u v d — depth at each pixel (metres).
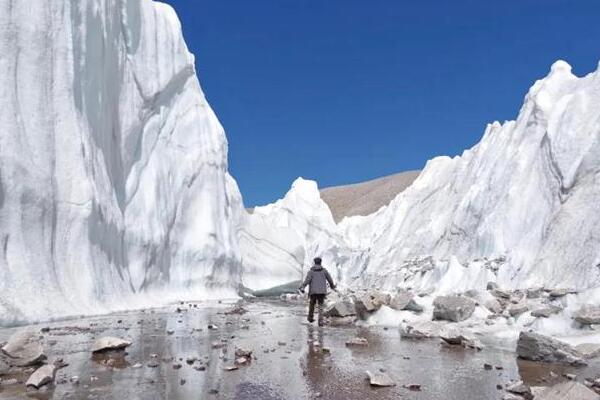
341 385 6.23
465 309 12.13
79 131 14.76
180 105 23.12
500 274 18.53
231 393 5.79
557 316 10.62
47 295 12.14
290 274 34.34
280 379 6.50
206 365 7.29
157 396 5.58
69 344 8.66
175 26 23.12
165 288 20.06
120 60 18.72
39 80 13.88
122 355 7.88
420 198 35.62
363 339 9.55
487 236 21.16
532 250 18.34
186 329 11.09
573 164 18.36
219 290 23.36
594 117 18.92
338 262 43.34
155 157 20.50
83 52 15.52
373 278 32.66
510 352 8.68
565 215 17.44
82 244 13.94
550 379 6.61
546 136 20.61
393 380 6.45
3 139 12.34
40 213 12.84
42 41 14.12
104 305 14.17
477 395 5.78
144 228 18.72
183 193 22.25
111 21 17.94
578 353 7.79
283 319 14.16
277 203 50.84
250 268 32.09
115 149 17.95
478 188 24.89
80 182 14.29
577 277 15.41
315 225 44.66
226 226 24.64
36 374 6.09
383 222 40.16
